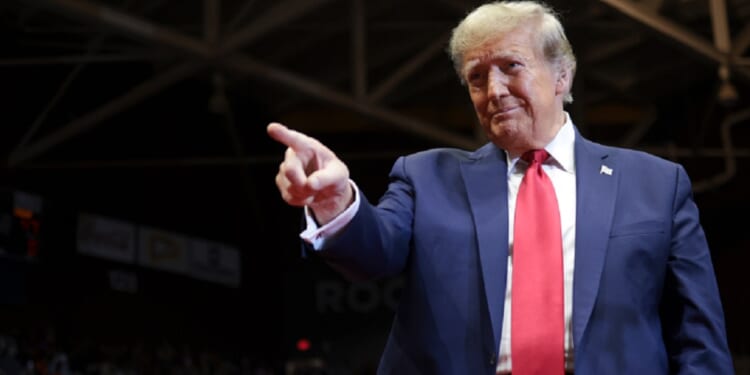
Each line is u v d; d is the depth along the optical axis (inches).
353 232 113.7
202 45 692.1
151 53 764.0
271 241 1071.0
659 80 969.5
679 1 789.2
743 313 1023.0
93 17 634.8
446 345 118.2
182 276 962.1
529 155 125.9
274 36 835.4
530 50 123.0
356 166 1087.0
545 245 118.5
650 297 117.5
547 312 115.1
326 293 1084.5
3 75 823.1
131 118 937.5
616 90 975.0
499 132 124.1
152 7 767.7
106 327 869.2
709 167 1029.8
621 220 120.1
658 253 118.9
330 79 939.3
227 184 1026.1
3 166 808.9
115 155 925.8
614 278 116.1
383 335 1072.2
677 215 122.7
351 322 1079.6
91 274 865.5
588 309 113.9
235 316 1016.2
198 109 978.1
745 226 1031.6
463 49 125.2
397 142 1085.1
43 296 813.2
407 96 999.6
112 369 825.5
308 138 107.5
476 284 119.5
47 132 863.7
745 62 719.7
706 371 116.1
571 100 135.0
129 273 905.5
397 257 122.3
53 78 864.9
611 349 113.5
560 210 121.9
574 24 714.2
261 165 1054.4
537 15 124.8
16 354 748.6
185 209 980.6
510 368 115.4
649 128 1055.0
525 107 122.8
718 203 1038.4
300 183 104.7
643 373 113.3
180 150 976.3
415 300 122.3
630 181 124.0
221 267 1007.0
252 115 1027.9
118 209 917.2
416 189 127.4
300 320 1079.6
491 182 125.8
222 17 791.1
